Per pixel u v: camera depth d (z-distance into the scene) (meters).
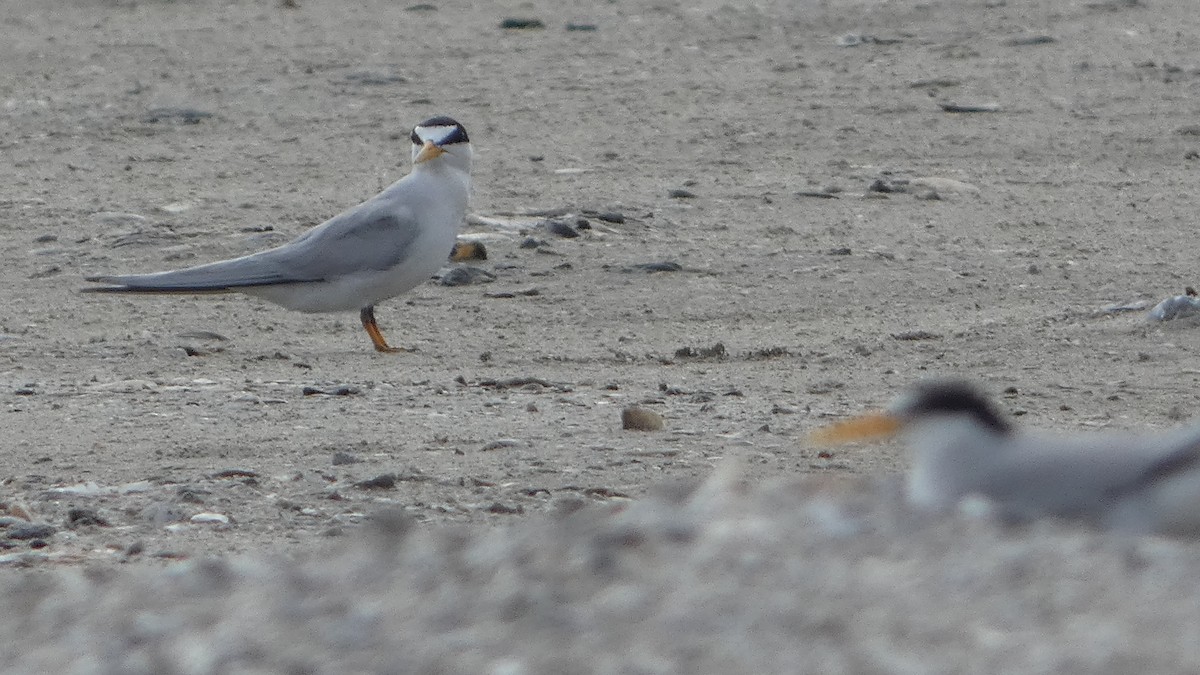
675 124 24.97
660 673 6.12
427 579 7.49
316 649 6.59
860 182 21.58
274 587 7.52
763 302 16.36
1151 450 7.46
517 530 8.46
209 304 16.33
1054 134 24.19
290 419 11.89
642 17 33.19
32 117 25.67
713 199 20.58
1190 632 6.35
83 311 15.98
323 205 20.36
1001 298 16.39
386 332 15.44
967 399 7.89
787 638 6.43
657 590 7.12
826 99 26.41
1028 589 6.91
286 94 27.20
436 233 14.92
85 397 12.67
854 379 13.23
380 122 25.38
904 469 10.16
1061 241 18.78
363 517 9.16
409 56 30.05
